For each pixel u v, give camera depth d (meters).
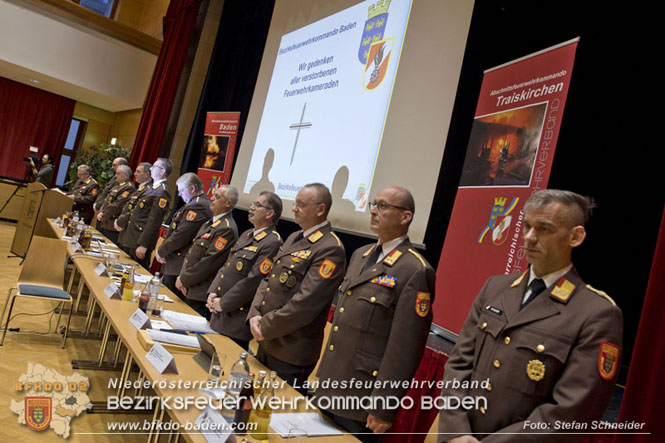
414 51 4.00
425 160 3.63
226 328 2.80
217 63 7.97
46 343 3.64
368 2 4.68
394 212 2.00
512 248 2.53
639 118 2.71
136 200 5.48
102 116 12.09
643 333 1.74
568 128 3.00
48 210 6.55
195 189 4.25
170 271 4.10
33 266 3.76
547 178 2.45
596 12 3.06
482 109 2.92
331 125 4.70
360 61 4.57
